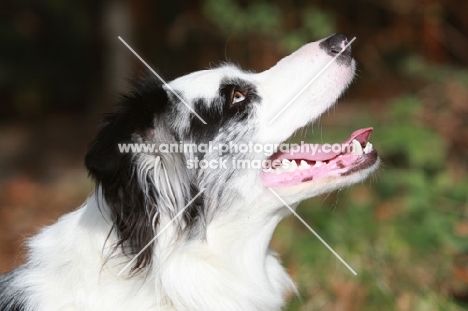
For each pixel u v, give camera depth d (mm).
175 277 4902
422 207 8516
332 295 7293
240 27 11852
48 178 14781
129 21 15781
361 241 8047
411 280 7340
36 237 5211
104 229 4859
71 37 20422
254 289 5188
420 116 10461
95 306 4738
